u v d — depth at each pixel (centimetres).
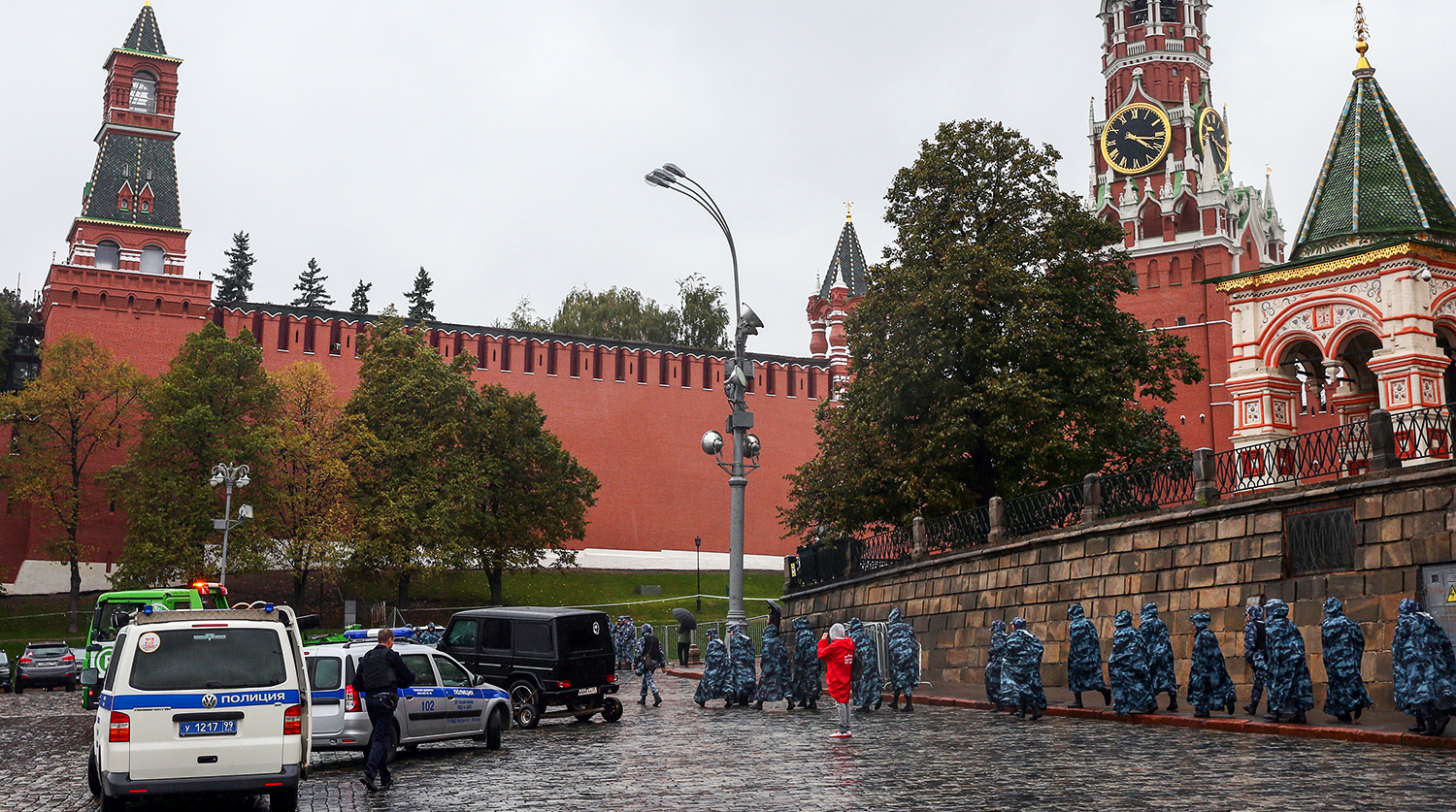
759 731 1830
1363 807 1012
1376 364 2883
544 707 2030
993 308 3328
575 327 8700
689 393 7450
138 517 5169
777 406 7669
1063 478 3281
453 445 5909
